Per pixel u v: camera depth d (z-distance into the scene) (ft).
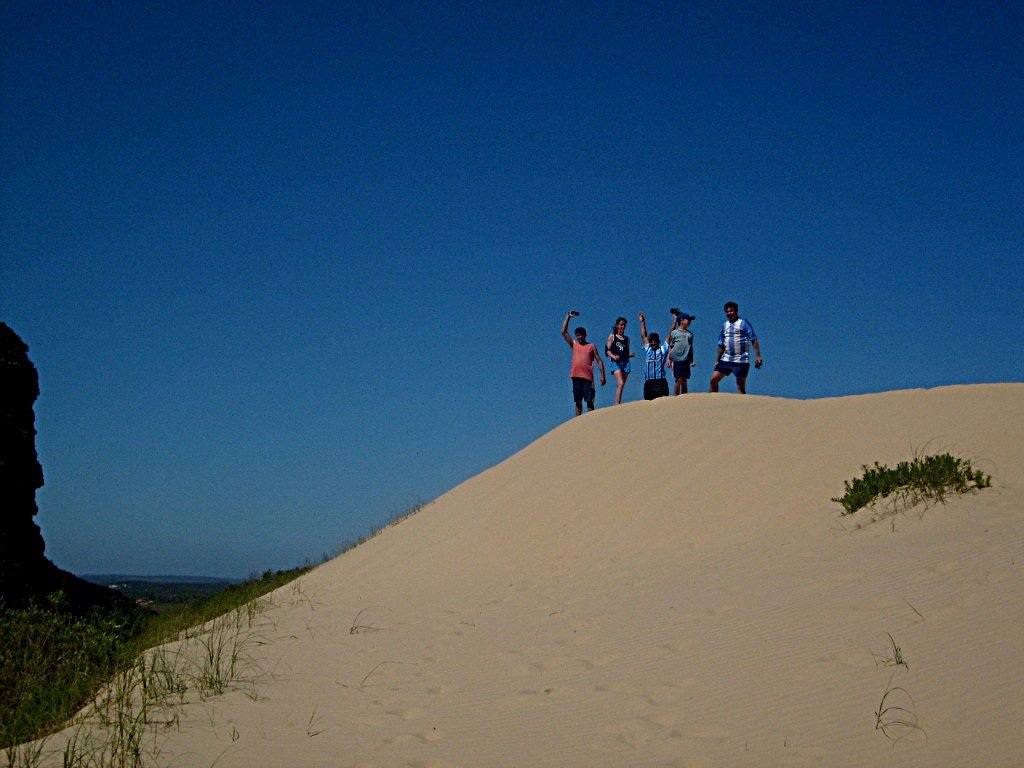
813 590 24.66
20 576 36.88
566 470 48.08
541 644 25.00
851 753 15.15
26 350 40.88
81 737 18.84
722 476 40.60
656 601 27.50
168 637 32.99
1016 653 17.87
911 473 32.35
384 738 18.25
